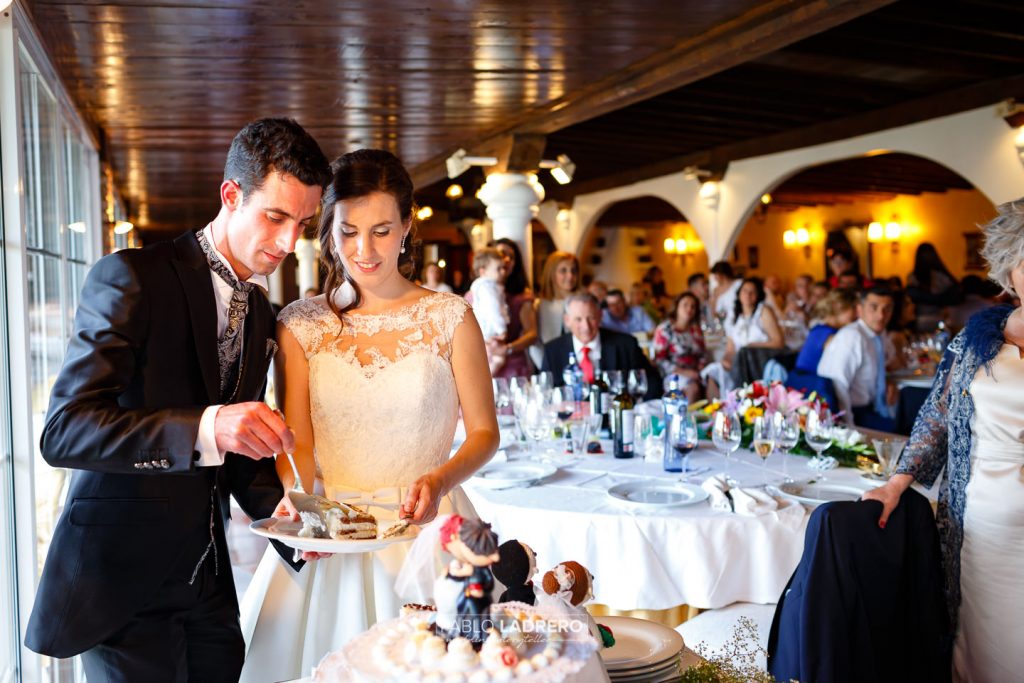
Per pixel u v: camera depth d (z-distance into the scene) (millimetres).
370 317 2033
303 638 1972
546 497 2873
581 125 9227
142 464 1575
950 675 2344
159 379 1722
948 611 2336
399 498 1970
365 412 1970
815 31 3959
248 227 1735
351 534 1660
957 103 7895
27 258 2799
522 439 3596
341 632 1953
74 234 4918
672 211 16109
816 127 9250
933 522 2246
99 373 1604
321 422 1997
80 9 3596
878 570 2148
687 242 17469
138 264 1703
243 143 1713
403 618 1419
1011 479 2162
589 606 2709
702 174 10445
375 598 1950
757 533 2600
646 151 10836
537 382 4207
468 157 6863
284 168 1691
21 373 2672
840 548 2123
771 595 2609
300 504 1731
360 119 6363
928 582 2219
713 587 2592
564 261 5953
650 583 2607
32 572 2701
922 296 8984
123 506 1725
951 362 2369
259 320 1875
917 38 6246
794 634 2129
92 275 1697
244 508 1964
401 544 1982
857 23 5965
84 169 5824
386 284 2051
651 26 4230
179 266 1752
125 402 1729
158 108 5672
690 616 2715
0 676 2566
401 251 2102
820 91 7805
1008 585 2178
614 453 3535
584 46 4555
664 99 8062
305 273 13695
